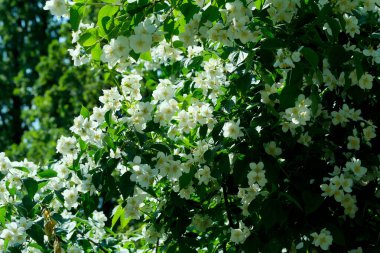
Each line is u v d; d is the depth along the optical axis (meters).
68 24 13.99
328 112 3.50
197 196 3.82
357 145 3.29
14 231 3.34
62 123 13.10
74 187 3.48
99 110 3.37
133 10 2.89
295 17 3.20
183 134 3.59
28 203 3.27
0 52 18.19
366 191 3.36
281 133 3.30
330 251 3.36
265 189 3.36
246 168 3.21
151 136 3.54
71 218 3.58
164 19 3.08
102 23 2.94
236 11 2.95
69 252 3.50
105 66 3.58
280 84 3.42
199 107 3.42
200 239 3.83
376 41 3.52
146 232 3.67
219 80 3.50
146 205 3.72
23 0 17.80
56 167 3.56
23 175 3.47
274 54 3.11
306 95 3.28
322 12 3.05
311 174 3.29
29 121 14.49
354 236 3.30
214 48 3.62
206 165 3.34
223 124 3.37
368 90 3.45
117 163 3.28
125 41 2.87
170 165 3.24
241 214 3.65
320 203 3.14
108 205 11.64
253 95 3.50
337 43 3.29
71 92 12.71
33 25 17.84
